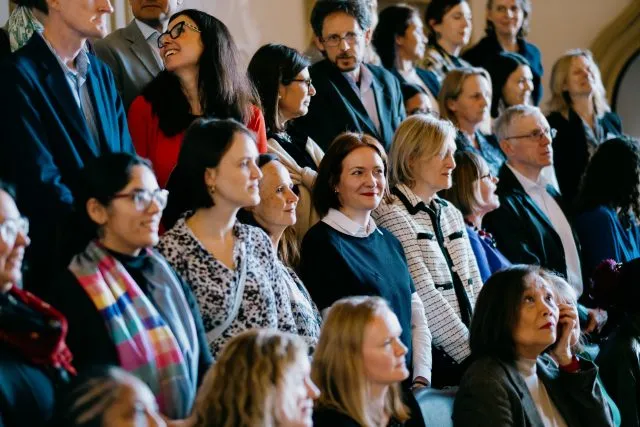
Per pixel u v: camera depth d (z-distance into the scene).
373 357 6.12
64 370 5.46
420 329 7.73
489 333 7.30
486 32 12.89
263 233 6.72
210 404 5.31
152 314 5.79
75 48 6.87
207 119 6.65
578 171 11.79
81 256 5.79
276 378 5.31
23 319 5.38
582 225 10.27
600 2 15.53
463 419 7.10
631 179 10.30
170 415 5.70
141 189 5.84
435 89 11.66
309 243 7.56
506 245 9.70
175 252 6.35
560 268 9.84
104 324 5.62
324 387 6.13
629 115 15.48
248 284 6.43
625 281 8.64
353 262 7.48
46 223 6.36
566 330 7.58
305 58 8.58
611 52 15.45
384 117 9.71
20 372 5.34
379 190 7.62
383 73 9.91
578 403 7.53
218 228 6.46
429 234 8.15
